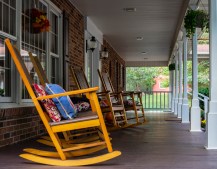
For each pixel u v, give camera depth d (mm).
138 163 3840
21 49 5691
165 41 14180
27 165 3775
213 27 5090
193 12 7188
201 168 3588
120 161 3969
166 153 4535
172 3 8539
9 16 5297
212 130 4953
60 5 7586
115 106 7727
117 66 17672
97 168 3590
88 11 9352
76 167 3662
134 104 8297
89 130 6430
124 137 6348
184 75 9930
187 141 5758
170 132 7219
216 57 5074
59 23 7695
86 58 10219
